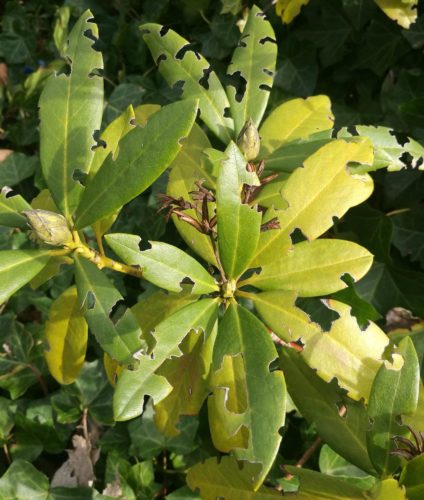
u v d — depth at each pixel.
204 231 0.32
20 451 0.54
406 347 0.30
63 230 0.29
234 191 0.29
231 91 0.35
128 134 0.29
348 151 0.32
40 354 0.56
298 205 0.32
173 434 0.36
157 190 0.55
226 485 0.34
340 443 0.33
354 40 0.56
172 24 0.65
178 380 0.35
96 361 0.53
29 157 0.64
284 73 0.58
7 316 0.56
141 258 0.29
